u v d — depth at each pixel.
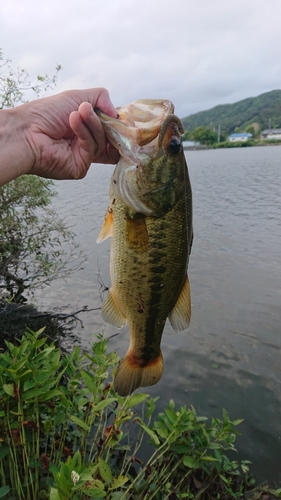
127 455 0.63
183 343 1.06
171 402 0.55
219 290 1.44
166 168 0.37
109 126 0.34
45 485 0.46
